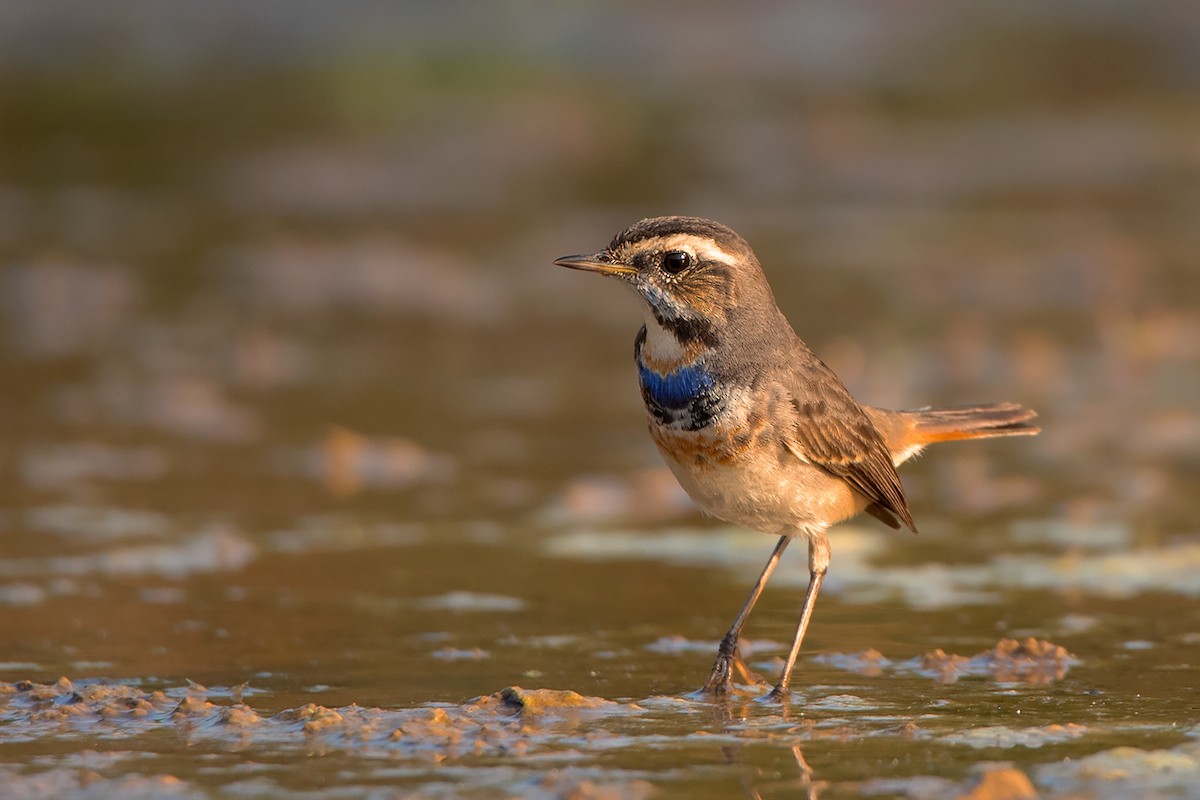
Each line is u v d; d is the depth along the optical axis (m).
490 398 16.84
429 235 24.58
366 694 8.63
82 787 7.04
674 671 9.20
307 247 23.52
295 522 12.59
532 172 28.56
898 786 6.98
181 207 25.91
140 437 15.11
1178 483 13.59
